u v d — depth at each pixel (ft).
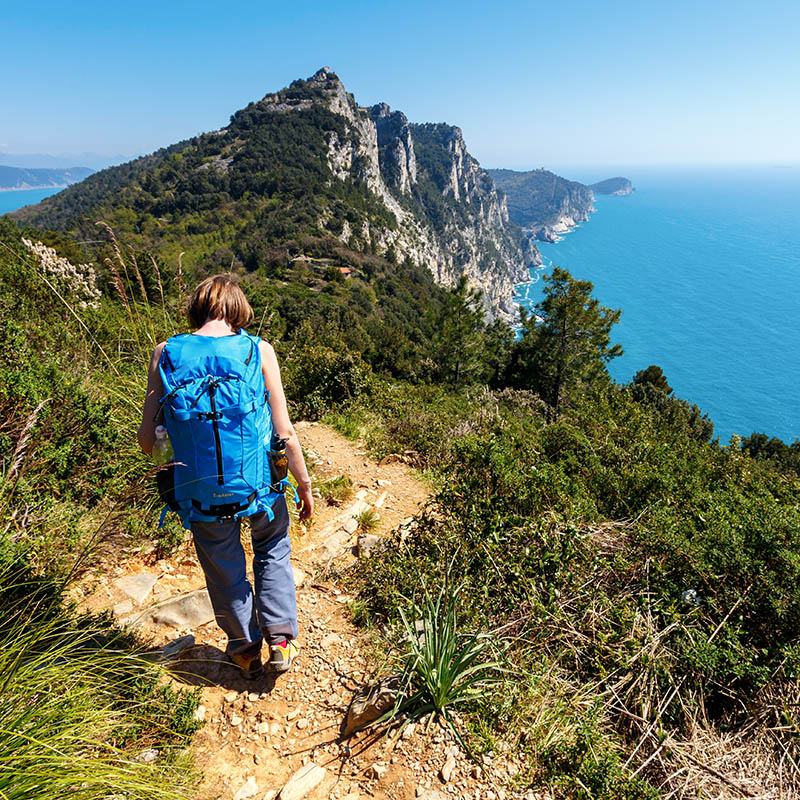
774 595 8.41
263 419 6.42
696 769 6.54
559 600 9.00
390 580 9.60
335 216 465.88
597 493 13.60
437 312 358.64
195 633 8.30
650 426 23.73
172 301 13.08
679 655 7.89
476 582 9.35
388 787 6.12
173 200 461.78
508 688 7.32
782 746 6.88
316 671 7.88
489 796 6.02
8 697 5.13
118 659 6.23
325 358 24.29
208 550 6.70
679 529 10.65
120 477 10.27
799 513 11.15
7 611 6.37
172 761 5.99
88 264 36.11
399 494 14.74
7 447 9.02
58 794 4.63
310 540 11.68
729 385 559.38
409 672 7.15
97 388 12.59
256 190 485.56
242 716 7.06
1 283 22.11
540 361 100.17
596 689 7.75
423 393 31.68
